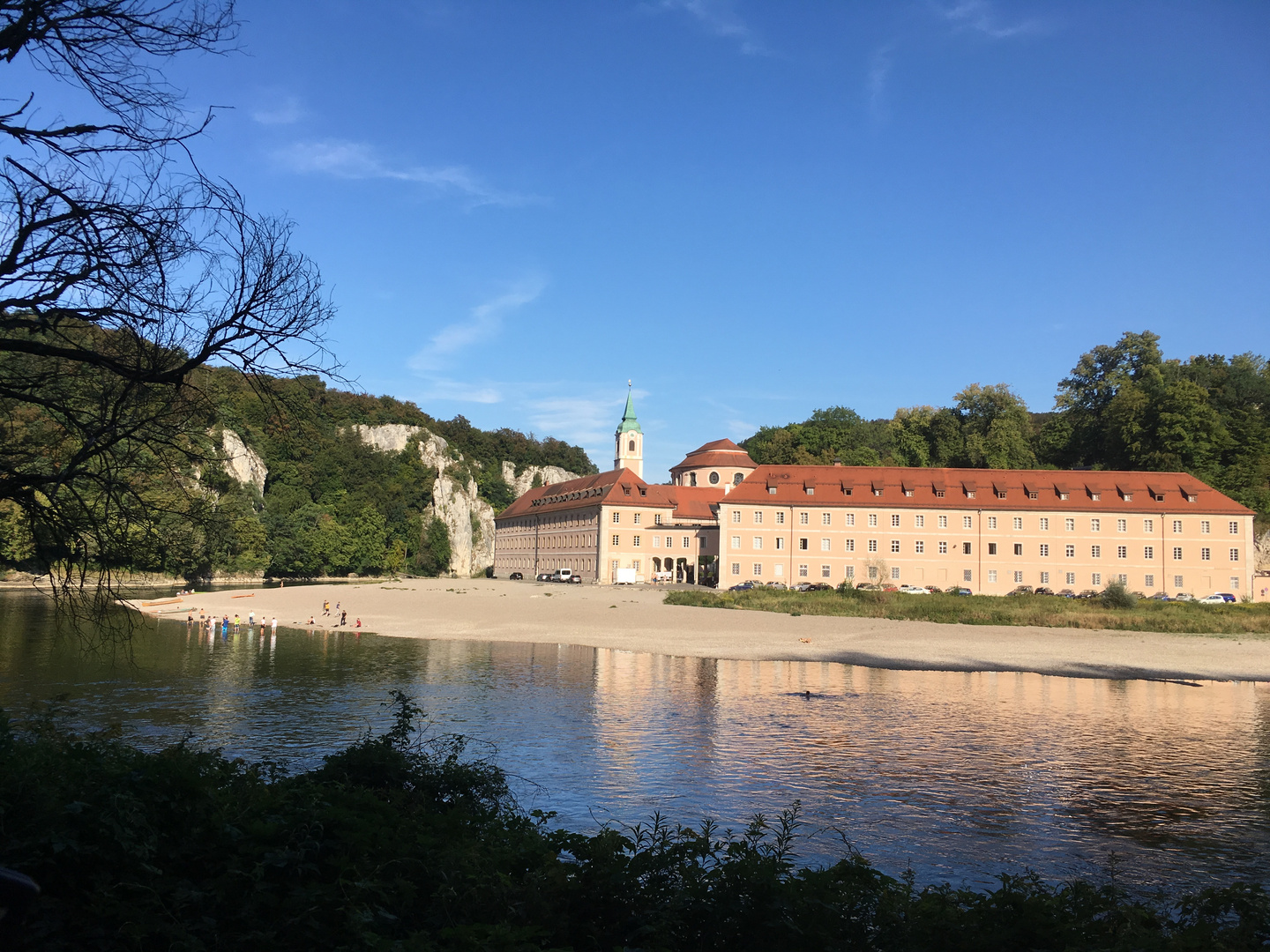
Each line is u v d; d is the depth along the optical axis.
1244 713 35.25
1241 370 136.00
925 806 22.12
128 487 12.49
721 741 28.39
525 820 12.95
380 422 194.62
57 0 10.27
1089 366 145.12
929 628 63.56
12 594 83.31
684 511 130.25
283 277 11.66
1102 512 102.38
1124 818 21.47
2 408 12.28
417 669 43.31
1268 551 108.94
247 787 11.41
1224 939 9.70
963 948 9.48
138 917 7.82
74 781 10.05
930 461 146.25
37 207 10.55
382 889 9.02
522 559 161.50
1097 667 48.44
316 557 140.50
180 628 62.69
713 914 9.40
